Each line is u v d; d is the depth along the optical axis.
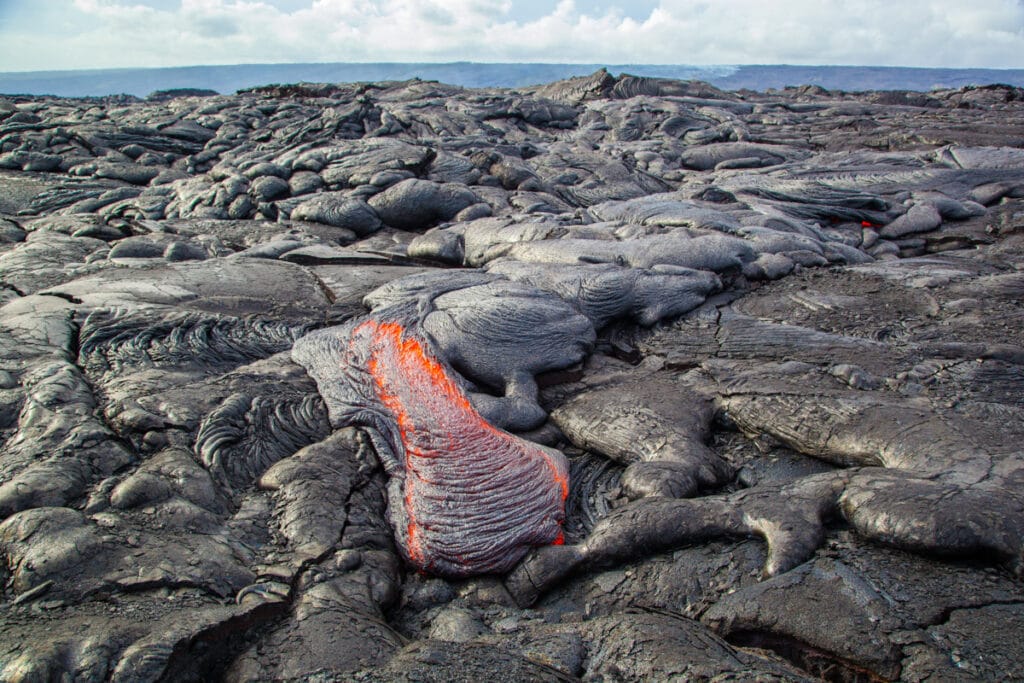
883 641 3.88
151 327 6.88
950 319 7.70
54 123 18.66
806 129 22.38
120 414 5.61
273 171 14.70
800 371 6.94
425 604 4.99
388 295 7.97
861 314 8.01
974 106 27.86
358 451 5.89
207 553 4.50
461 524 5.29
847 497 4.88
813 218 12.34
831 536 4.77
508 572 5.18
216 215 13.28
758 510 4.88
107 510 4.68
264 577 4.49
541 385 7.44
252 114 20.34
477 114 23.67
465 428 5.96
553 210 13.11
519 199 13.74
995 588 4.15
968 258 9.79
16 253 9.43
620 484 5.93
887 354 7.03
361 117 18.81
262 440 5.82
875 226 12.14
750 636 4.26
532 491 5.59
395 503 5.50
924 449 5.37
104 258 9.44
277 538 4.88
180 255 9.60
